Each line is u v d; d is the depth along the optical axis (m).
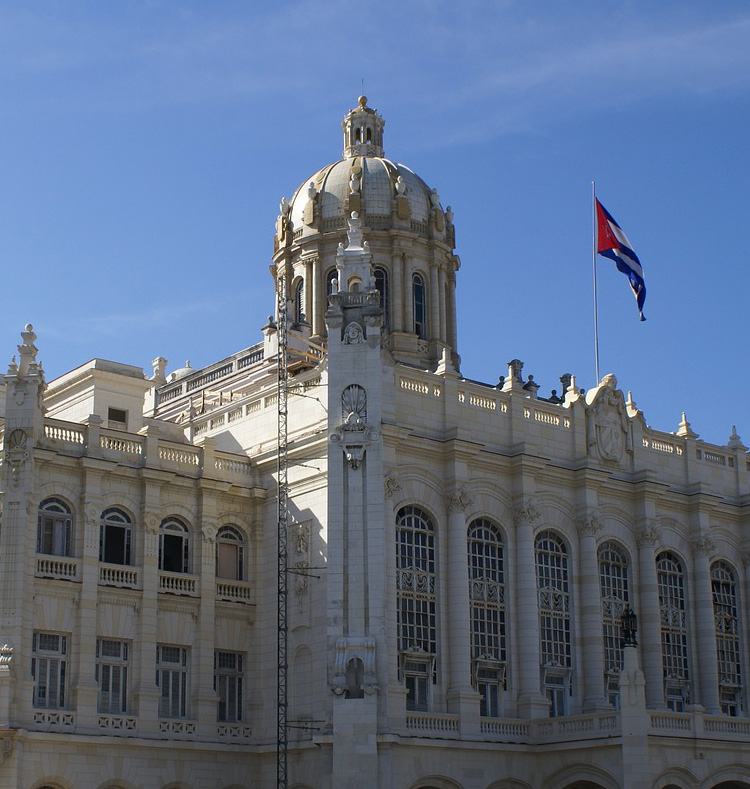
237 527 71.75
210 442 71.12
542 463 73.56
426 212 90.31
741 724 70.25
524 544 72.38
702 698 79.00
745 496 84.25
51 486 65.19
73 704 63.16
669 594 79.44
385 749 62.88
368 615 64.44
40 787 61.44
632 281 80.75
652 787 64.88
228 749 67.31
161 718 65.88
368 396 67.19
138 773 64.19
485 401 73.50
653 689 76.00
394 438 68.19
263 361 83.56
